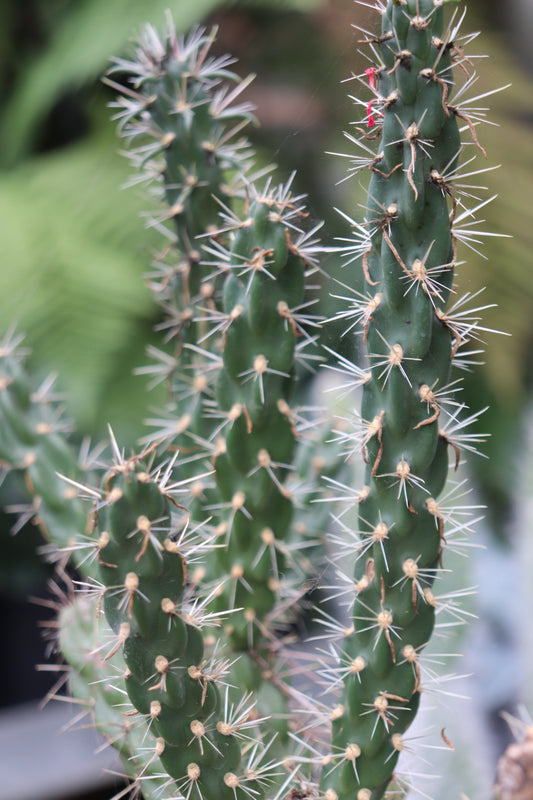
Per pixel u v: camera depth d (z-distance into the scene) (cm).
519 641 84
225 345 72
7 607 165
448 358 67
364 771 69
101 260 159
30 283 153
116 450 67
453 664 81
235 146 78
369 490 68
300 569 79
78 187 168
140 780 72
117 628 67
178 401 79
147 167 79
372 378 68
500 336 155
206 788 68
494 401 156
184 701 67
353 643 69
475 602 82
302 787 72
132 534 66
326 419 81
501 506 138
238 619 75
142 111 77
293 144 80
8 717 138
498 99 142
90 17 174
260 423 73
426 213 66
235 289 72
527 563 84
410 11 65
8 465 77
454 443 68
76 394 152
